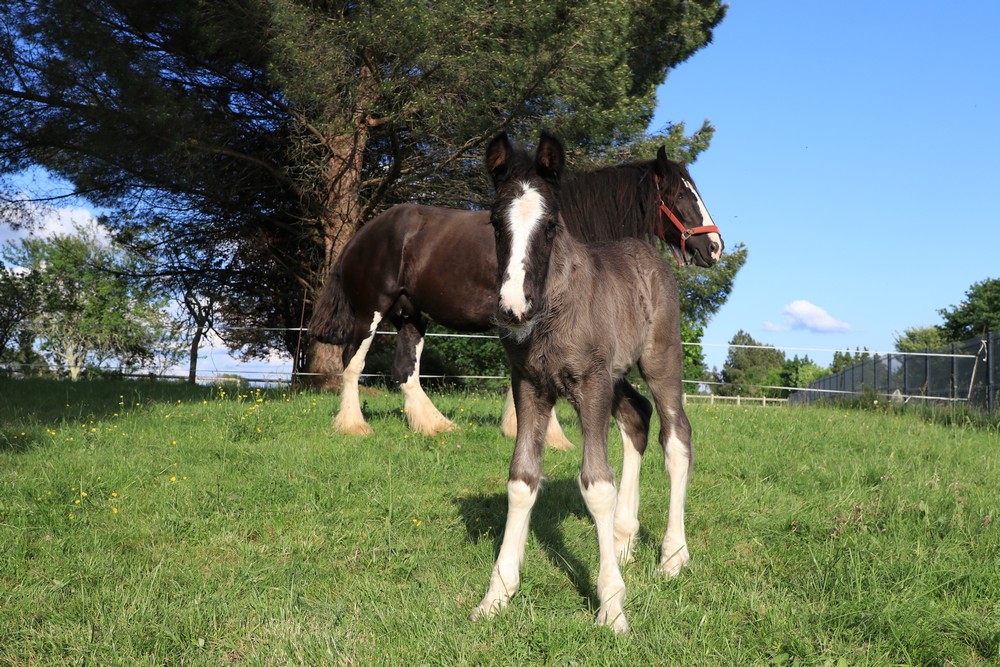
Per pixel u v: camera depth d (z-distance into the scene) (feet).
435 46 36.14
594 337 11.31
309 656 9.91
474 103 37.65
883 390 68.95
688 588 12.35
